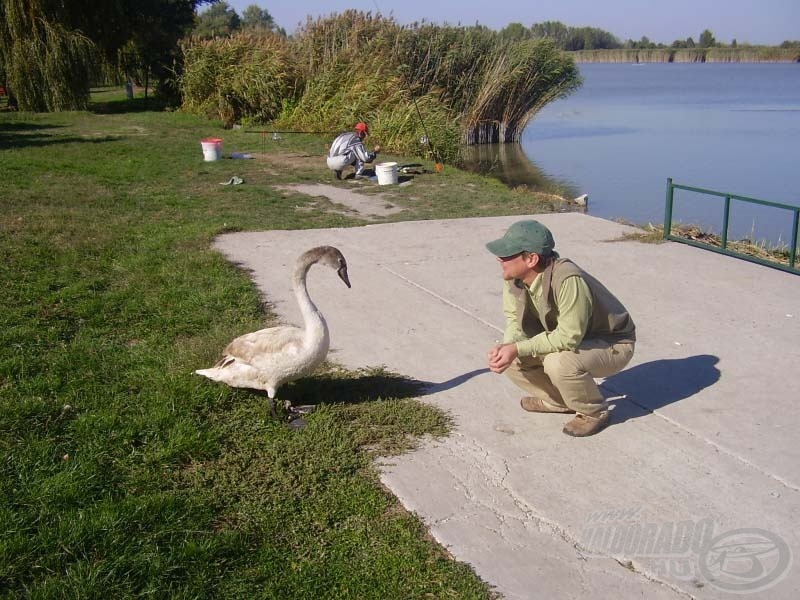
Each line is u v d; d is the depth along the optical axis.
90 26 32.72
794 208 7.95
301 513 3.97
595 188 18.52
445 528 3.88
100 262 8.53
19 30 28.38
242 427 4.81
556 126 33.00
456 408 5.17
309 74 25.89
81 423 4.69
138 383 5.39
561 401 5.02
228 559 3.59
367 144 20.11
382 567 3.56
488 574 3.54
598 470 4.39
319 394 5.32
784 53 122.56
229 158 18.33
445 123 20.88
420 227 10.46
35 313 6.79
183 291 7.42
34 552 3.53
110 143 20.28
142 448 4.51
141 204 12.34
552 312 4.52
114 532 3.67
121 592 3.32
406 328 6.62
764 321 6.63
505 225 10.51
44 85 28.89
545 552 3.70
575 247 9.23
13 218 10.71
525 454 4.58
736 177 19.59
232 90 26.45
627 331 4.69
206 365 5.59
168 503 3.92
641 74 90.88
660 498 4.11
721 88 59.28
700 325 6.56
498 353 4.48
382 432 4.79
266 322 6.66
